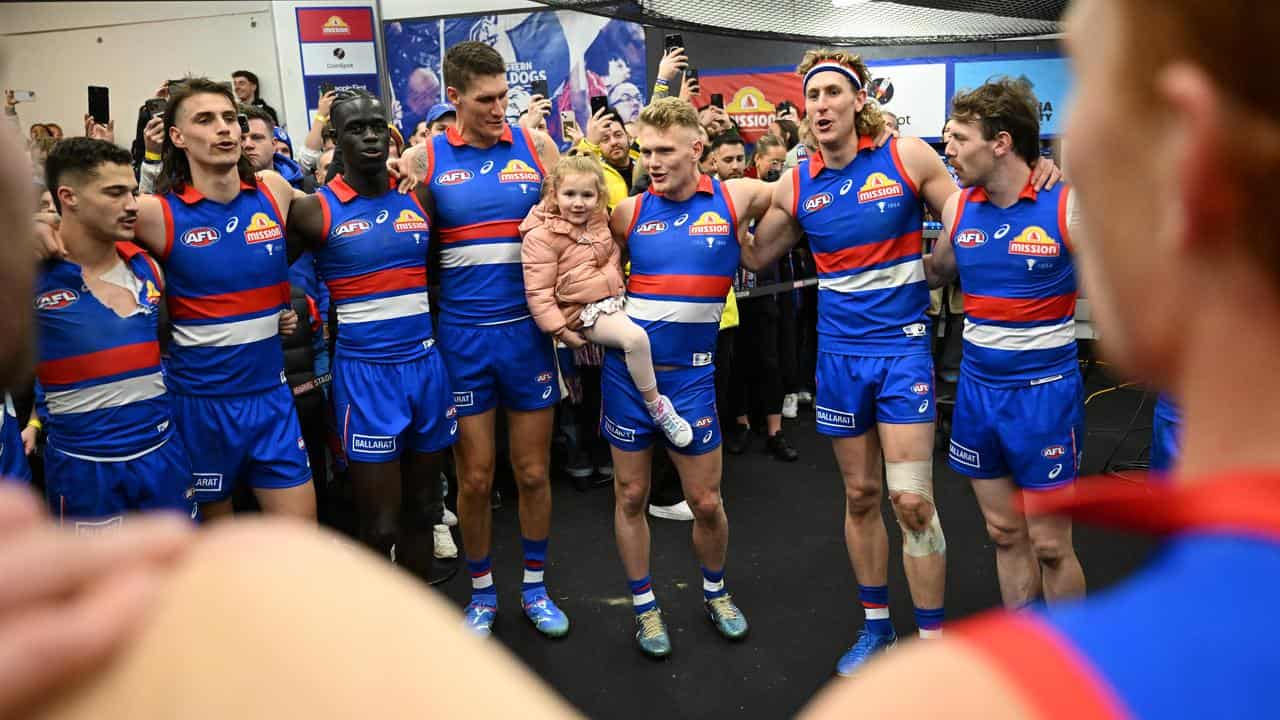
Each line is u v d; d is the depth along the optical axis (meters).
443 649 0.22
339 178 2.81
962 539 3.61
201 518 2.68
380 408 2.75
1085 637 0.22
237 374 2.61
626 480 2.85
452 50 2.91
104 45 7.24
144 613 0.20
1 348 0.26
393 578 0.24
